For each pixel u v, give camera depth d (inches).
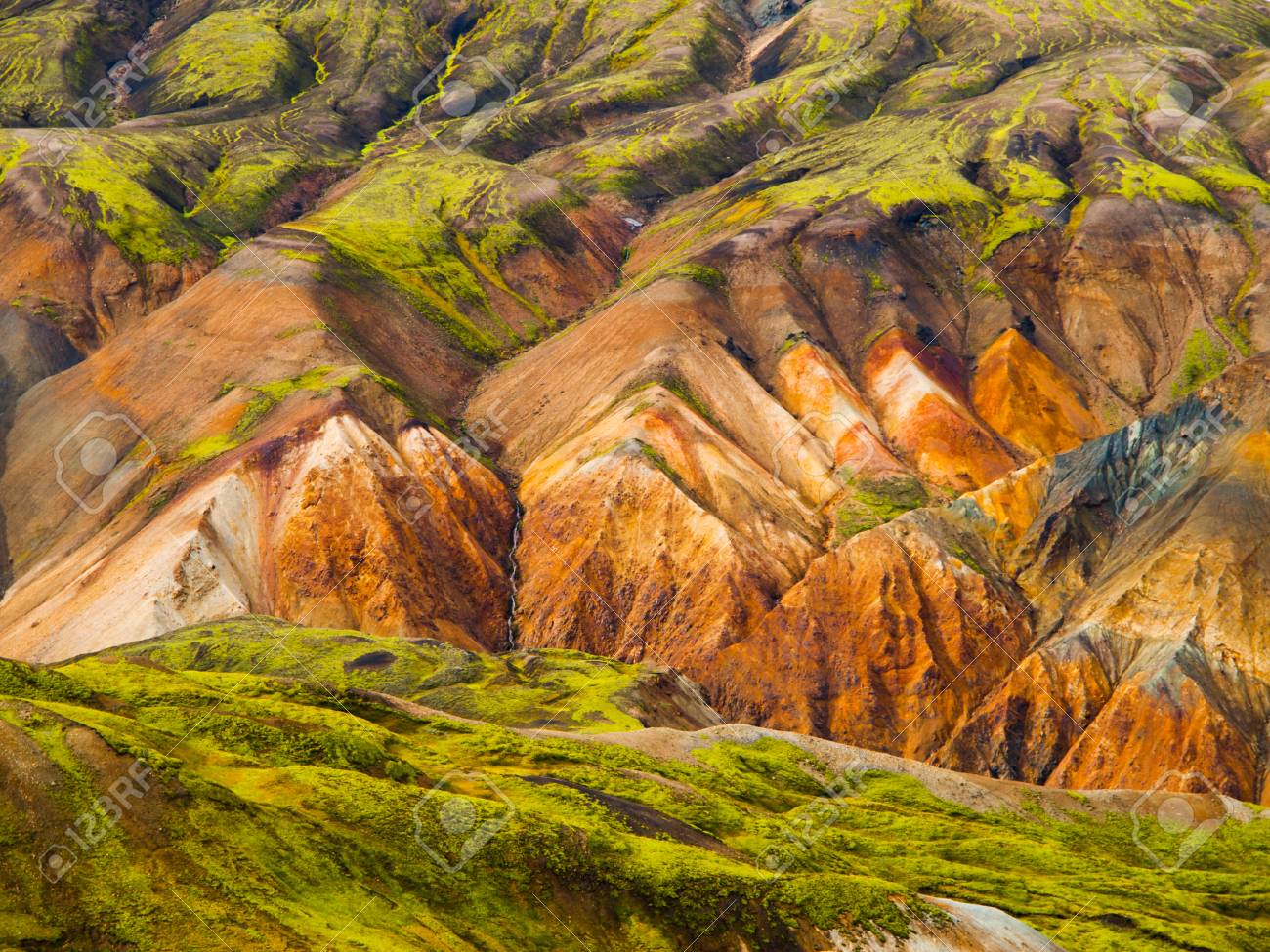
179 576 6181.1
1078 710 6077.8
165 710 3117.6
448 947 2458.2
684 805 3540.8
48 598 6501.0
